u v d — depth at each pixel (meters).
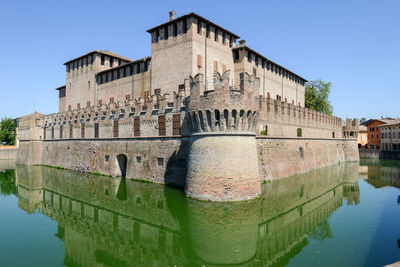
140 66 55.47
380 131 109.50
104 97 63.53
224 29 51.56
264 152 43.25
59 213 32.41
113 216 30.19
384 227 26.05
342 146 80.50
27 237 25.41
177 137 39.41
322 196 37.94
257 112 32.62
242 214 27.78
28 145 72.94
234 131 30.52
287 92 69.88
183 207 29.05
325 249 21.22
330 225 26.64
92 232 26.08
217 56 50.66
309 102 88.25
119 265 19.53
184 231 25.06
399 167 70.62
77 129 59.47
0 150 93.81
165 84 49.72
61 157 63.97
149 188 38.72
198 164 31.30
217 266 19.03
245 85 30.56
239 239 23.08
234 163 30.19
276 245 22.14
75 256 21.16
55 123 67.31
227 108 29.66
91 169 54.44
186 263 19.53
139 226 26.88
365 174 58.66
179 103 39.22
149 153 43.41
